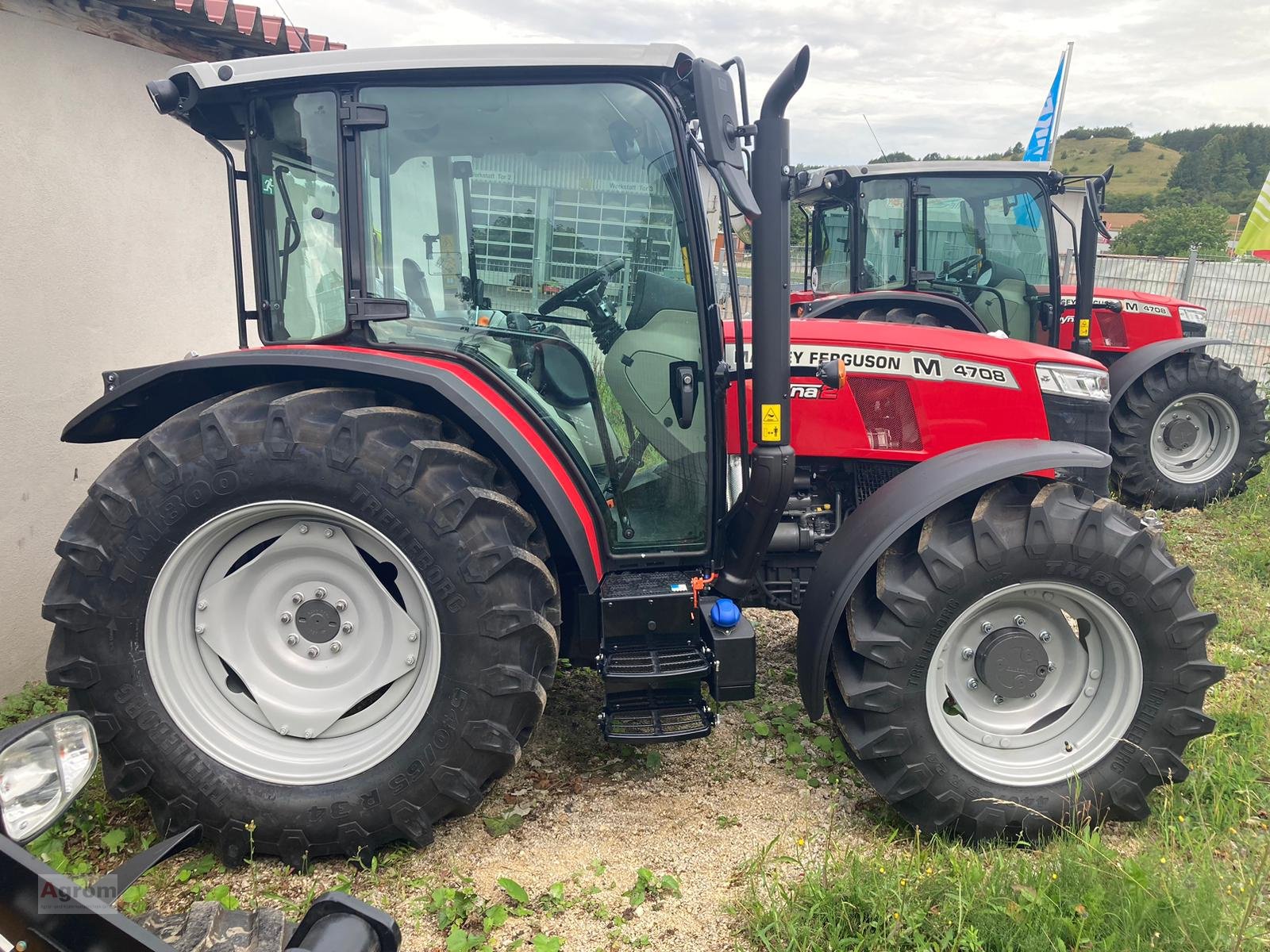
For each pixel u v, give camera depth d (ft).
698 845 8.50
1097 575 8.32
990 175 19.08
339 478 7.68
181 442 7.83
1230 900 7.27
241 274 8.79
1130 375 19.70
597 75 8.20
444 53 7.99
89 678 7.88
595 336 8.89
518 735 8.25
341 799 8.00
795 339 10.71
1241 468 20.06
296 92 8.18
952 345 10.59
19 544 10.90
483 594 7.79
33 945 4.21
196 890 7.84
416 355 8.58
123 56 12.71
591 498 8.94
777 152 8.19
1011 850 8.43
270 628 8.37
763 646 13.08
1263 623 13.35
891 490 8.85
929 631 8.26
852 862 7.51
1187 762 9.36
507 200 8.54
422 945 7.23
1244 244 33.55
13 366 10.72
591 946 7.14
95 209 12.17
